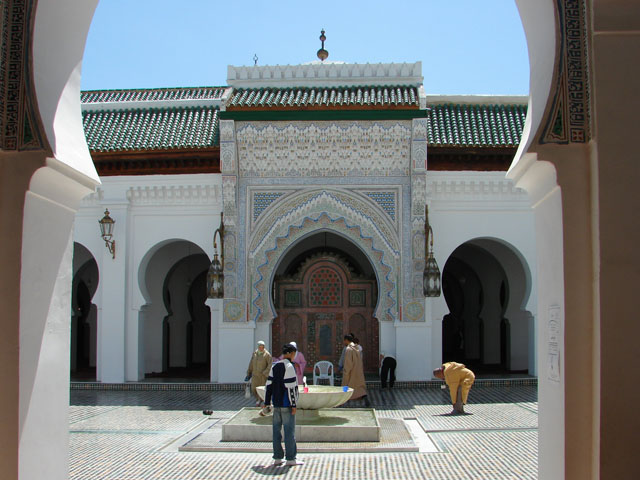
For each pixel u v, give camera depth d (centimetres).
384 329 1248
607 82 293
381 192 1252
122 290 1281
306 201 1255
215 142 1270
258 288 1251
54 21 340
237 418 805
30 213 319
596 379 287
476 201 1278
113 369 1273
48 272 336
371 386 1219
